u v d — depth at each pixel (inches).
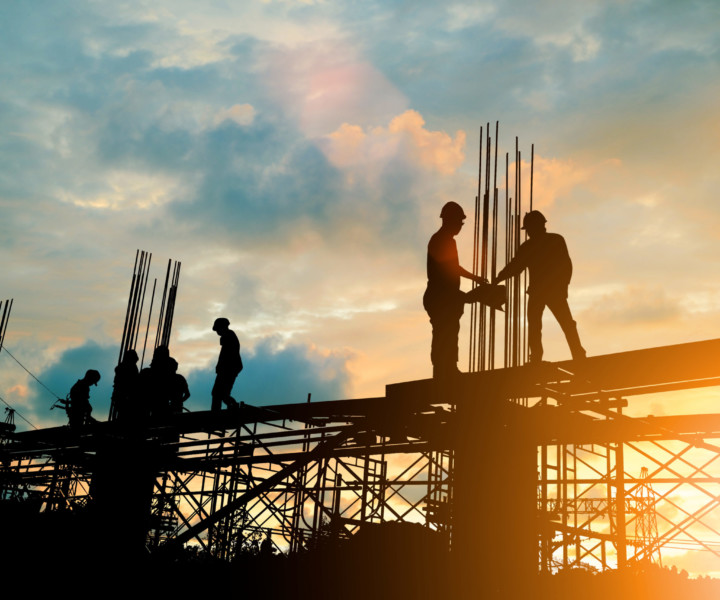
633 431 511.8
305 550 609.9
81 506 703.7
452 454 532.7
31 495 776.3
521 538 448.1
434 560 512.7
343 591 514.3
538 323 418.3
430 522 580.1
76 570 589.6
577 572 530.3
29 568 589.9
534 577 444.8
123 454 671.1
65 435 701.9
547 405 462.9
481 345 509.4
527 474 458.9
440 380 446.6
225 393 609.3
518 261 422.3
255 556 634.8
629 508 703.1
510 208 587.2
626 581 492.7
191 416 618.8
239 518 712.4
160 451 659.4
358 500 696.4
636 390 414.6
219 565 604.4
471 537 451.8
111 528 651.5
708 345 357.4
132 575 582.9
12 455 793.6
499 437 454.9
